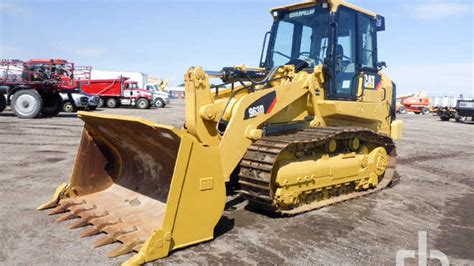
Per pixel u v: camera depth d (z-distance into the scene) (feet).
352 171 20.06
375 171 21.67
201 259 12.33
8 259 12.00
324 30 20.30
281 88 17.78
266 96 17.21
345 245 13.92
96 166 17.33
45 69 60.90
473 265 12.70
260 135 16.94
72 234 13.89
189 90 15.88
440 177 27.25
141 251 11.93
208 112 15.83
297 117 19.12
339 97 20.24
